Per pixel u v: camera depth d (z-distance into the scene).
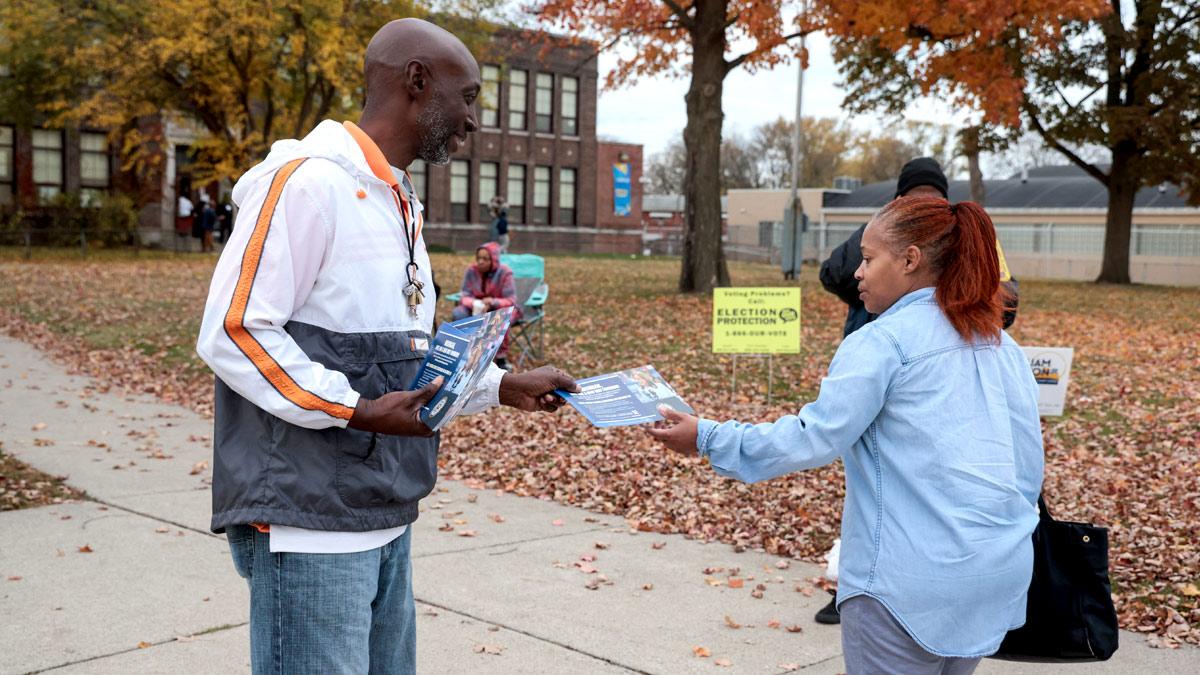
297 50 26.80
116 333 14.44
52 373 11.70
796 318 9.83
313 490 2.29
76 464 7.54
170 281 21.83
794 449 2.44
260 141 28.62
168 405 10.21
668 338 14.23
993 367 2.49
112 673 3.96
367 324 2.36
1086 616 2.85
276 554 2.32
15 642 4.24
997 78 17.86
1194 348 14.70
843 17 16.80
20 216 31.97
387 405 2.25
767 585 5.30
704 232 20.12
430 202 42.62
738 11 17.34
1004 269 3.63
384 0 27.81
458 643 4.39
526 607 4.87
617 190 47.53
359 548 2.38
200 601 4.78
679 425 2.56
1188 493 6.94
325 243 2.30
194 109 29.19
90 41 27.61
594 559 5.68
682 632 4.60
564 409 9.84
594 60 46.16
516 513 6.70
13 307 16.89
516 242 44.81
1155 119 28.50
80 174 34.97
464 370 2.27
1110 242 32.28
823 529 6.38
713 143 19.89
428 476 2.52
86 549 5.49
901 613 2.37
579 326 15.30
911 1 16.19
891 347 2.44
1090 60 29.23
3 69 31.31
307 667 2.33
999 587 2.39
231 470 2.33
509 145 44.38
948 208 2.56
